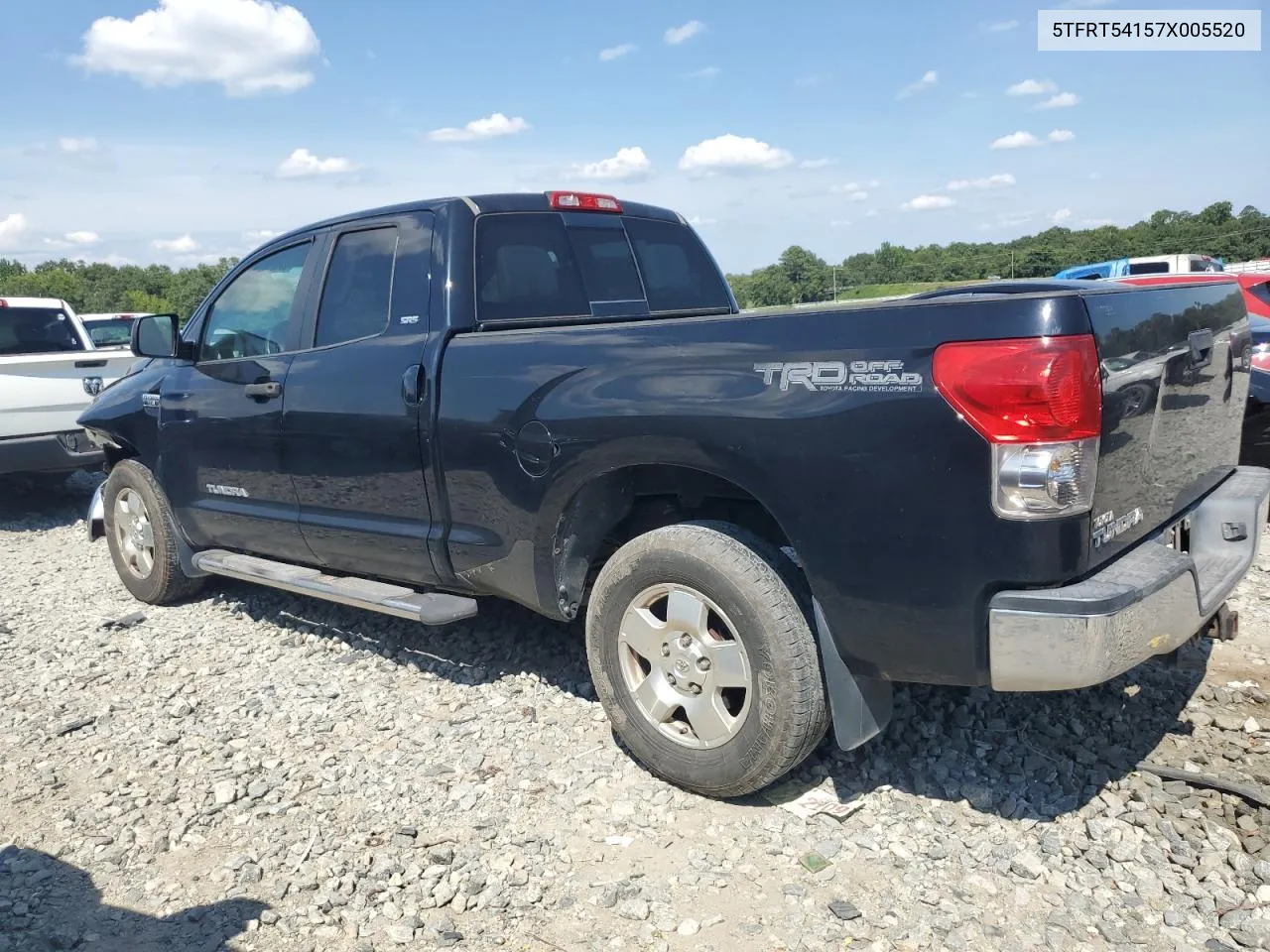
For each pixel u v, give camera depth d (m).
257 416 4.63
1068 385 2.46
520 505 3.58
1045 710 3.70
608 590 3.36
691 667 3.19
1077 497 2.51
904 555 2.70
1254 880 2.70
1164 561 2.76
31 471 8.40
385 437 4.01
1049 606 2.53
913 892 2.73
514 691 4.14
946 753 3.42
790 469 2.85
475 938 2.63
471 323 3.96
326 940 2.66
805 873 2.84
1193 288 3.21
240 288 5.00
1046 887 2.73
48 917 2.80
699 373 3.04
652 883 2.83
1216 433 3.46
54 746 3.89
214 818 3.29
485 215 4.13
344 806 3.31
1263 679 3.90
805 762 3.43
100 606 5.84
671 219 5.16
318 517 4.47
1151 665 4.06
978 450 2.54
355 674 4.45
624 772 3.45
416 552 4.03
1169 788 3.13
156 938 2.69
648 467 3.44
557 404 3.39
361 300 4.29
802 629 2.97
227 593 5.88
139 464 5.66
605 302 4.53
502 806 3.26
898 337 2.66
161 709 4.20
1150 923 2.57
